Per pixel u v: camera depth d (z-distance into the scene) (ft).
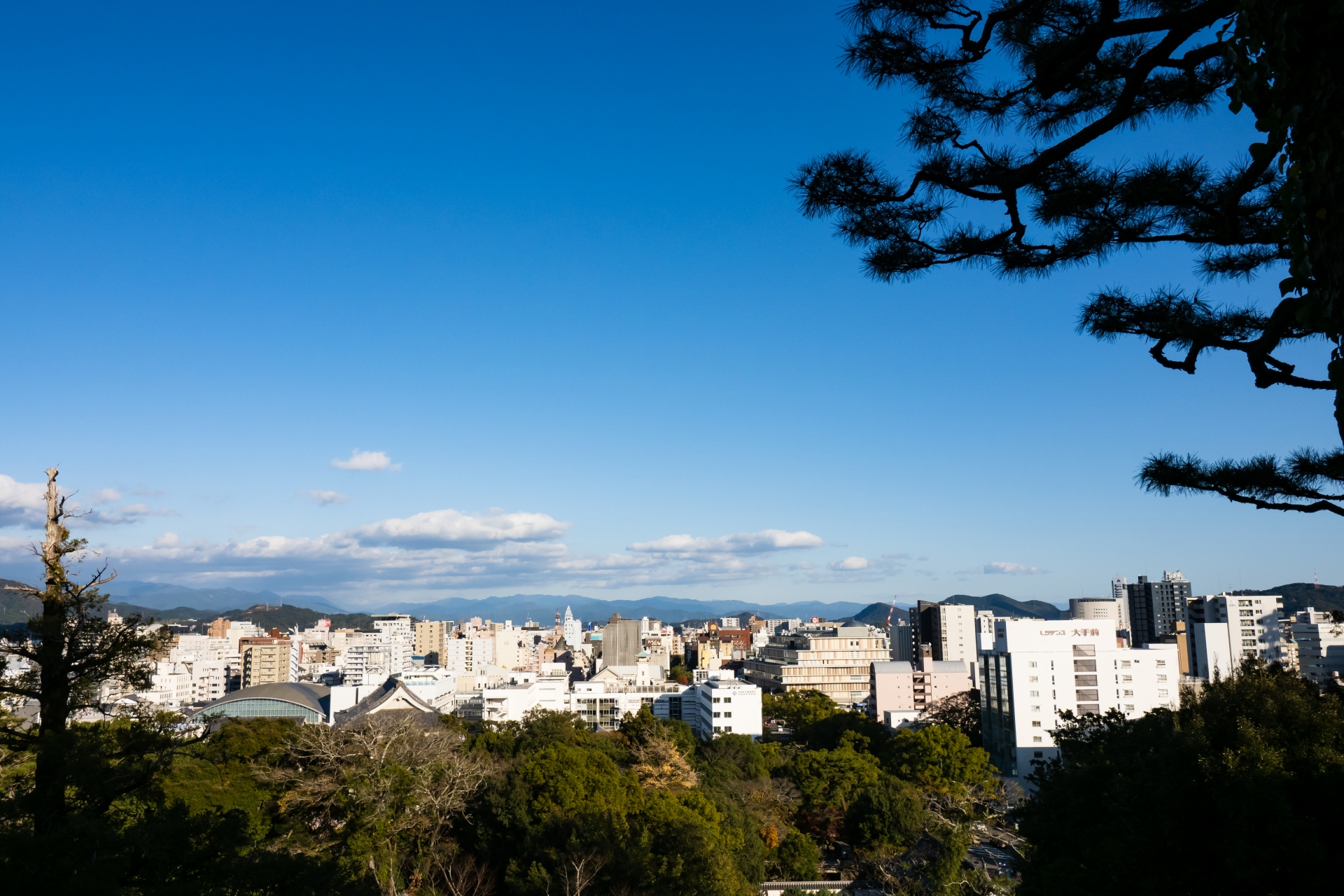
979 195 44.09
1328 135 21.77
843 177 45.80
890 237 47.62
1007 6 41.55
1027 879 115.44
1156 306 48.01
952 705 477.36
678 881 190.29
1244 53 25.73
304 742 207.31
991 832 293.84
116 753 100.99
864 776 304.91
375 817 192.13
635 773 286.66
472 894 202.69
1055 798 114.62
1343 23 20.93
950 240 47.01
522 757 261.03
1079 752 138.82
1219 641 600.39
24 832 76.54
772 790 307.58
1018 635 388.98
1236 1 30.45
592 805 212.43
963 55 43.24
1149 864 84.23
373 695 499.51
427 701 516.32
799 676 625.41
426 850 204.85
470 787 217.15
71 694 108.06
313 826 202.49
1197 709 97.30
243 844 94.02
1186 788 82.99
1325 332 23.03
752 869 240.94
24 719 108.47
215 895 84.02
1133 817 89.15
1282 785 77.66
